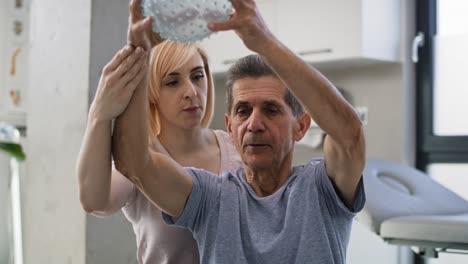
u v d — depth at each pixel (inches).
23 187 152.9
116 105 48.7
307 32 158.1
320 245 49.9
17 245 95.4
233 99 52.9
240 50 167.8
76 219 121.2
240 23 43.8
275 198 52.2
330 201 51.2
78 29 120.1
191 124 64.6
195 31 43.7
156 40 47.7
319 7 155.4
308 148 169.2
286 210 51.3
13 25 182.7
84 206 53.2
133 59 47.0
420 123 160.4
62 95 124.1
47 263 127.3
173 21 43.1
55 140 126.1
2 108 181.6
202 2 43.1
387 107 159.6
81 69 119.7
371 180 92.0
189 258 61.3
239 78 52.3
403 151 157.2
